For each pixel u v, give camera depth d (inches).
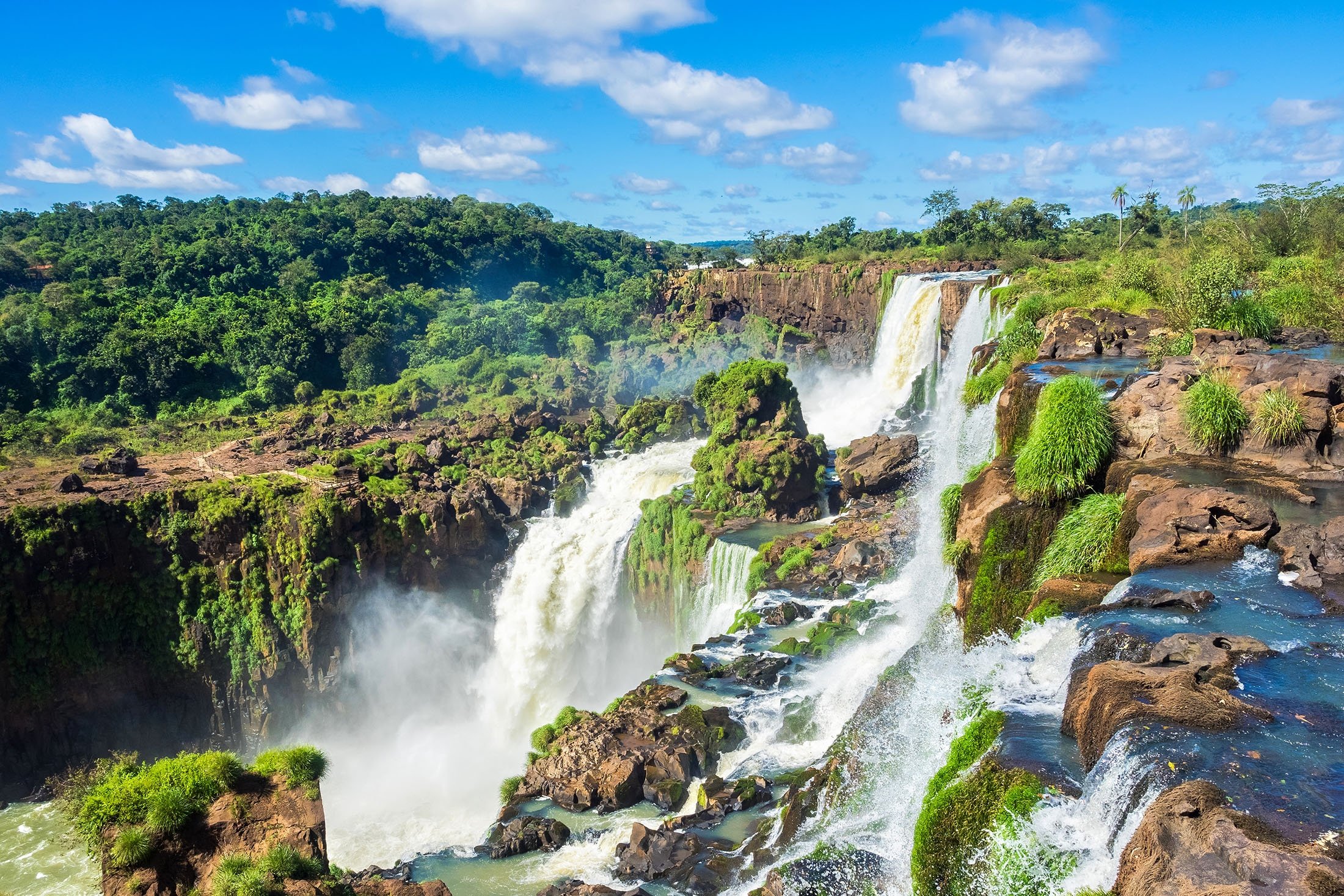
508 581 3341.5
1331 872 470.9
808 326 5073.8
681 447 4003.4
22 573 2822.3
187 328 4955.7
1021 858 634.2
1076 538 1064.2
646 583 3075.8
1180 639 733.3
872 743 1095.0
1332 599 809.5
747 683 1865.2
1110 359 1616.6
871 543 2401.6
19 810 2610.7
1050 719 773.9
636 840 1381.6
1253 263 2497.5
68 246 7204.7
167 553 3065.9
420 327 5949.8
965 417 1930.4
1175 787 567.2
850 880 885.8
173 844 1074.1
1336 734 619.5
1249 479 1053.2
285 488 3186.5
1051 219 5393.7
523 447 3954.2
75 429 4119.1
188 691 3068.4
